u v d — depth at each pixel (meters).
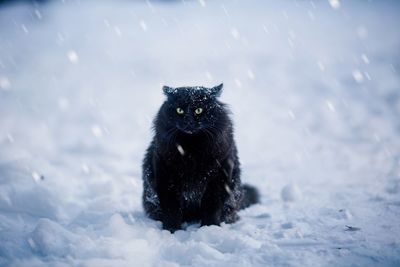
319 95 16.38
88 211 5.23
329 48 24.64
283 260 3.75
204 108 4.84
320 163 8.81
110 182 6.52
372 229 4.45
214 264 3.75
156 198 5.18
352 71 19.53
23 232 4.37
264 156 9.78
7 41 28.72
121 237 4.39
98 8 40.97
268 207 5.84
